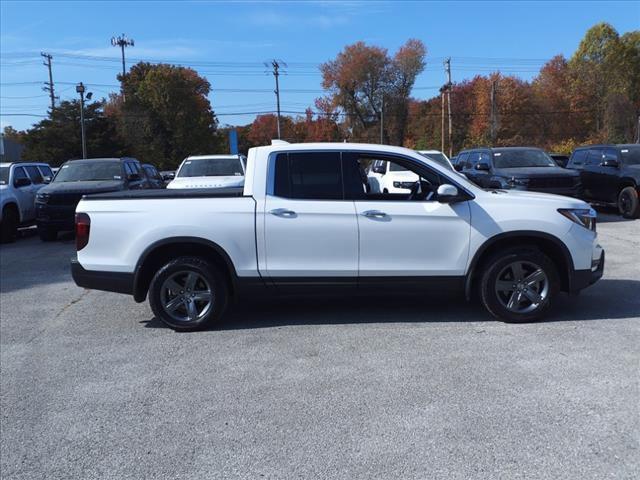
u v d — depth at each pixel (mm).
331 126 80125
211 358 5230
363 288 5988
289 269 5906
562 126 66250
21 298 8000
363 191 6012
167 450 3643
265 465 3432
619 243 10898
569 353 5066
